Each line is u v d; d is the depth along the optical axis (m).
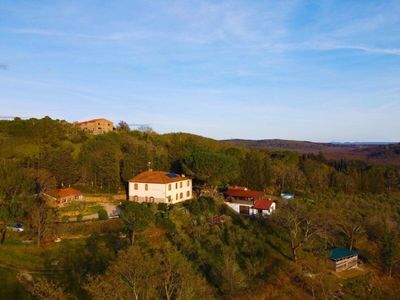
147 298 31.22
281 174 114.31
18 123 114.50
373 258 69.12
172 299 35.31
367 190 124.25
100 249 53.84
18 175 72.81
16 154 97.88
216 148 132.00
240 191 88.12
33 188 72.75
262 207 78.50
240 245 61.50
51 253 52.62
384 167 149.88
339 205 96.56
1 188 70.06
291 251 64.38
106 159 89.31
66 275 46.81
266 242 65.81
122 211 59.97
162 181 78.62
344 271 62.53
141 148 103.81
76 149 109.31
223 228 66.56
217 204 79.44
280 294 51.25
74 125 134.00
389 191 131.38
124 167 89.44
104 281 31.78
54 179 78.12
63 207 71.06
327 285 52.16
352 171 132.38
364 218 83.88
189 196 86.31
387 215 88.50
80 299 41.38
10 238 56.34
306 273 56.47
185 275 36.25
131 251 34.19
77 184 92.62
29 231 56.16
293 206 71.75
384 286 59.88
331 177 124.06
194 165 86.00
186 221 66.81
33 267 48.84
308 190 115.25
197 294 38.94
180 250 53.50
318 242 68.50
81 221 62.44
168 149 120.69
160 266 36.53
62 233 58.62
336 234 75.81
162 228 61.44
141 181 79.31
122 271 31.56
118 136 122.62
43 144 105.44
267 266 58.09
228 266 47.66
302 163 134.50
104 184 90.50
